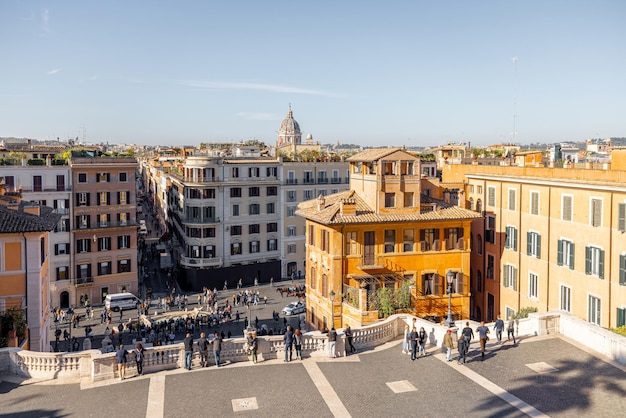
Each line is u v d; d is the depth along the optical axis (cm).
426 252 5188
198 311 7344
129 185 8775
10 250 4034
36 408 2514
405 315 3644
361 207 5241
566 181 4703
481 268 6128
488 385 2688
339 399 2570
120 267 8731
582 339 3244
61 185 8244
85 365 2888
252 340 3092
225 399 2581
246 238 9681
